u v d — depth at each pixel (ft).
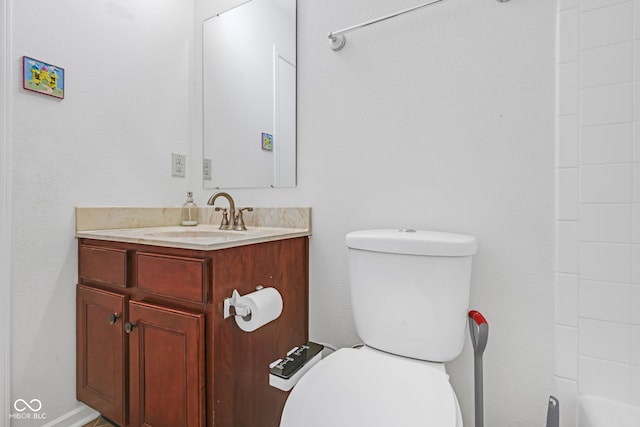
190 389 2.94
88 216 4.15
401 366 2.70
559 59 2.99
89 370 3.90
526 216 3.19
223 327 3.02
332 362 2.77
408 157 3.76
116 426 4.03
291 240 4.08
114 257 3.59
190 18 5.52
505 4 3.24
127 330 3.35
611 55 2.79
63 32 3.91
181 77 5.40
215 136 5.30
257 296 3.08
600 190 2.85
